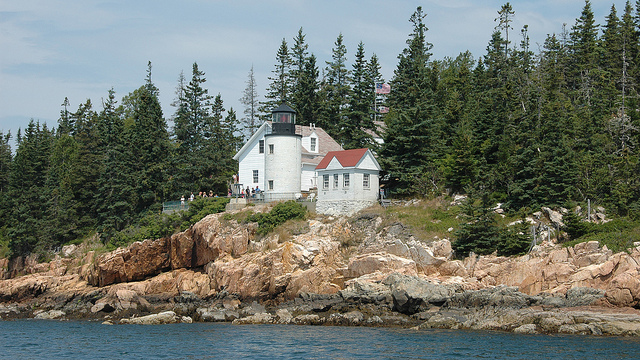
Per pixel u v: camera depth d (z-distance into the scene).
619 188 60.56
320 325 51.62
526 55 107.44
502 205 64.31
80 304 68.06
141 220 83.25
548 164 62.59
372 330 48.34
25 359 41.22
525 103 84.69
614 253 51.81
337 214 70.19
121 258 69.69
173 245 71.06
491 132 72.75
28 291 73.19
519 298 49.72
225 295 59.66
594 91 85.31
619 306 47.69
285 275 59.44
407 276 53.75
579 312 46.94
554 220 59.16
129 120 129.25
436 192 69.50
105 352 42.56
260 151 82.44
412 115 74.19
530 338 43.59
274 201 72.81
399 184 74.19
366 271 58.31
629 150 66.44
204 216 73.50
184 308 60.19
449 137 80.12
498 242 57.19
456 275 56.47
